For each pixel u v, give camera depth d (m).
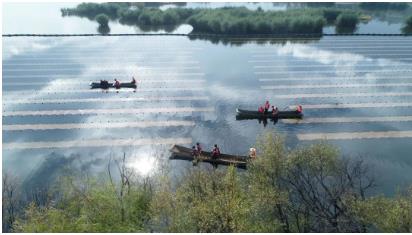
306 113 49.56
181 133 44.81
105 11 125.31
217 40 89.88
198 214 25.28
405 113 49.38
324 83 60.03
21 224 27.28
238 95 55.62
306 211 28.05
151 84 59.94
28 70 66.69
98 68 67.94
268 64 70.25
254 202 26.91
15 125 46.62
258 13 101.50
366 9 136.12
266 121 47.53
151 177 35.44
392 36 91.69
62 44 85.31
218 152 38.00
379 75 63.62
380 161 38.75
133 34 95.38
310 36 92.44
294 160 29.67
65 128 45.91
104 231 25.33
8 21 112.00
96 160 39.50
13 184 35.75
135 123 47.16
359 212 25.91
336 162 30.98
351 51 78.81
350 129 45.28
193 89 57.94
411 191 29.70
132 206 27.69
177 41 88.81
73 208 28.02
